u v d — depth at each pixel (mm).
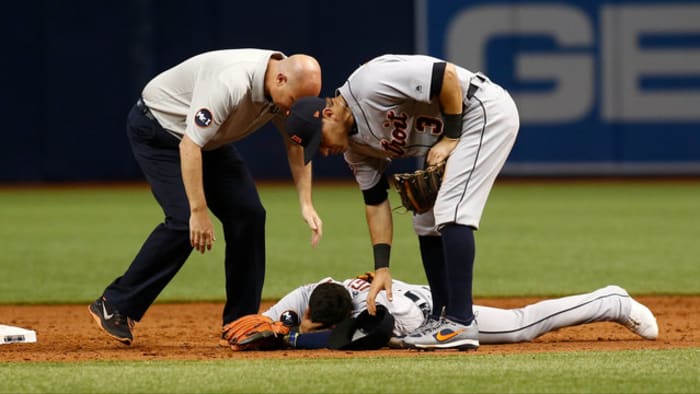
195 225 18922
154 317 26797
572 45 73688
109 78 73250
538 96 74125
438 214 18516
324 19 73875
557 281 33219
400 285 20625
